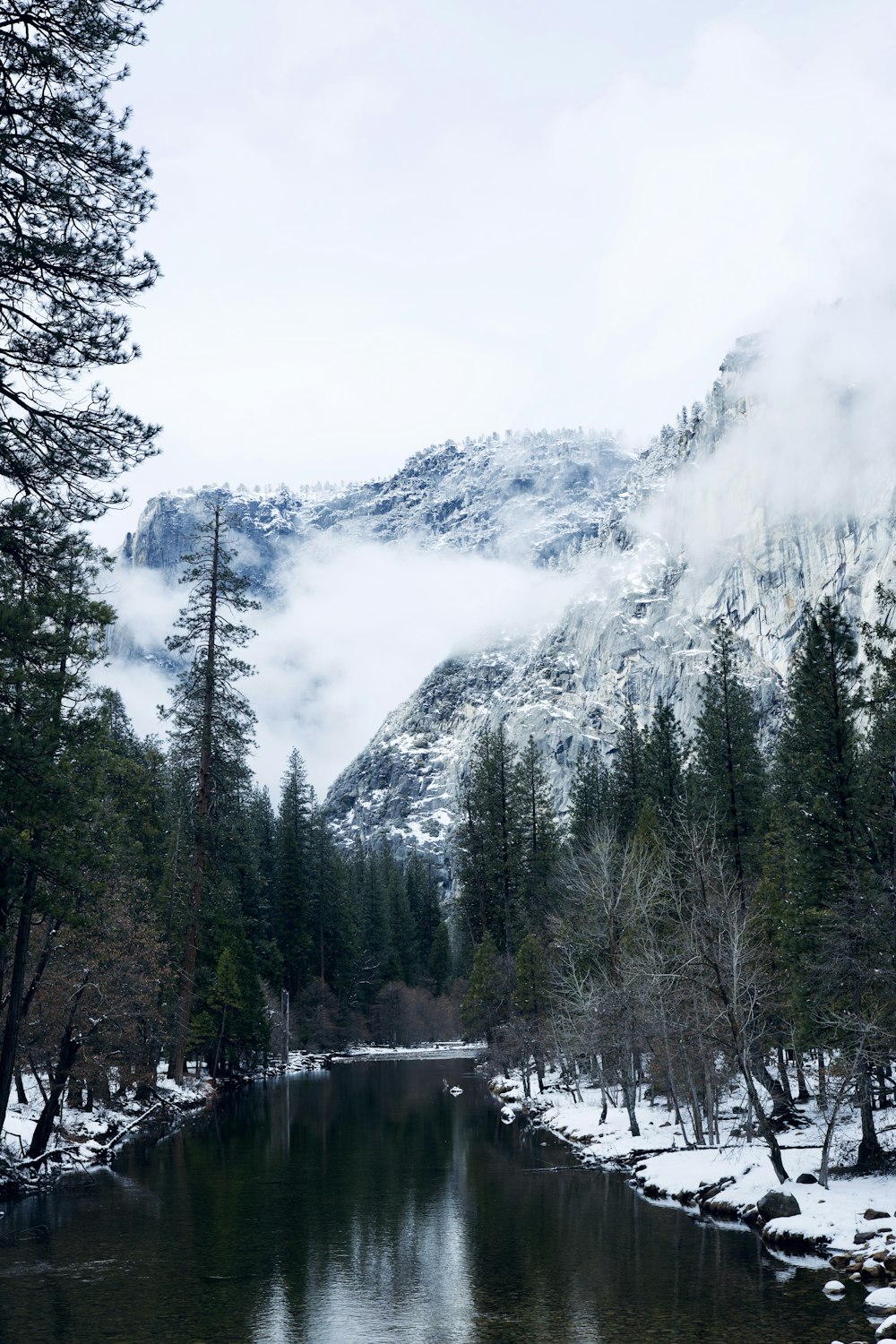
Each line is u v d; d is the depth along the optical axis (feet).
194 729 189.57
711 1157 120.47
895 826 110.01
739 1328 63.82
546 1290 73.77
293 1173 126.21
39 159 48.85
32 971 126.31
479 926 310.65
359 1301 71.31
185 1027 187.62
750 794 192.65
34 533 54.70
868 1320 64.80
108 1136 149.89
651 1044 150.41
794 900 115.96
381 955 475.72
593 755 303.89
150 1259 83.66
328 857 407.23
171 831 195.93
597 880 160.25
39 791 69.51
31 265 48.57
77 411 51.57
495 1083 256.32
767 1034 135.64
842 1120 119.85
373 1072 328.08
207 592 192.34
